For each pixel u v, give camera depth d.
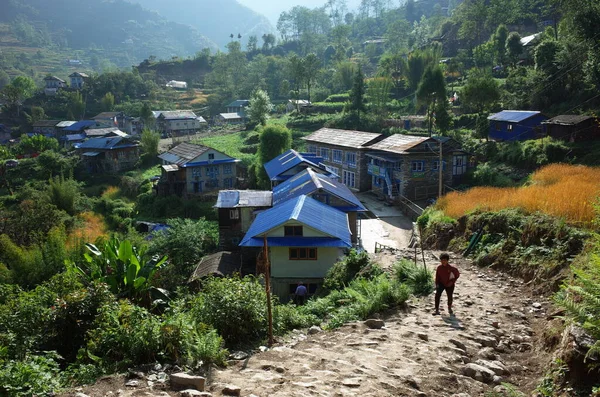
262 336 11.16
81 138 85.50
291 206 24.75
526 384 7.80
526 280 14.30
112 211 49.94
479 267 17.05
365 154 47.38
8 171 65.38
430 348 8.95
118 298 14.53
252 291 11.68
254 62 140.12
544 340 9.16
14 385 7.20
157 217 49.50
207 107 121.56
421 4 189.75
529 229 15.91
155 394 6.95
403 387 7.21
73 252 25.53
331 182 33.22
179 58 165.12
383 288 12.77
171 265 27.69
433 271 16.06
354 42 172.75
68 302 11.59
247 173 56.62
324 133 57.03
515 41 75.31
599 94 45.06
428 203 39.88
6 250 25.19
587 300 6.72
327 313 14.07
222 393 6.96
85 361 9.26
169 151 62.50
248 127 88.56
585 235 13.41
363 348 9.15
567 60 50.16
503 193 23.27
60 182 51.06
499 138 47.91
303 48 167.38
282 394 6.78
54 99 116.94
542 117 44.91
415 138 43.78
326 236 22.48
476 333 10.00
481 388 7.43
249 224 33.34
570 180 20.33
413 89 82.81
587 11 43.00
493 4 97.31
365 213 40.53
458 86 79.44
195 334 9.08
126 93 127.50
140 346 8.70
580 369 6.98
